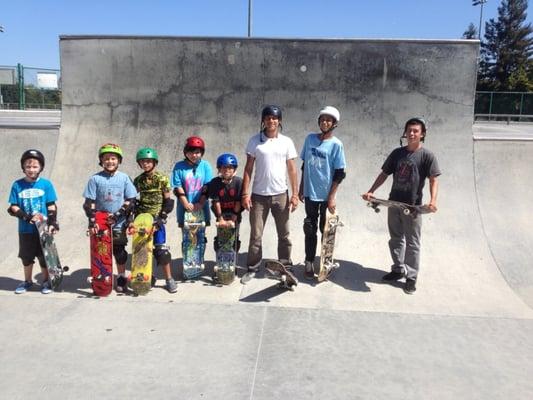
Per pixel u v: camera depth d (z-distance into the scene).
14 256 5.27
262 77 6.45
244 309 4.10
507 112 28.33
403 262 4.79
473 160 6.20
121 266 4.52
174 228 5.89
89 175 6.35
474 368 3.22
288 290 4.54
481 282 4.81
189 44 6.45
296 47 6.36
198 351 3.38
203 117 6.54
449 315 4.05
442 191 6.02
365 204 6.06
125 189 4.54
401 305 4.26
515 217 5.85
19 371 3.09
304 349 3.43
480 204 5.97
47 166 6.49
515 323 3.92
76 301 4.23
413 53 6.24
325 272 4.68
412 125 4.54
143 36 6.47
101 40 6.55
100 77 6.62
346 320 3.92
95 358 3.26
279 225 4.78
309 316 3.98
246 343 3.50
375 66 6.32
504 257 5.28
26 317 3.89
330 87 6.41
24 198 4.34
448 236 5.59
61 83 6.69
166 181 4.55
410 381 3.05
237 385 2.97
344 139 6.43
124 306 4.14
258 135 4.71
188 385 2.96
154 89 6.56
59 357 3.27
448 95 6.26
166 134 6.56
